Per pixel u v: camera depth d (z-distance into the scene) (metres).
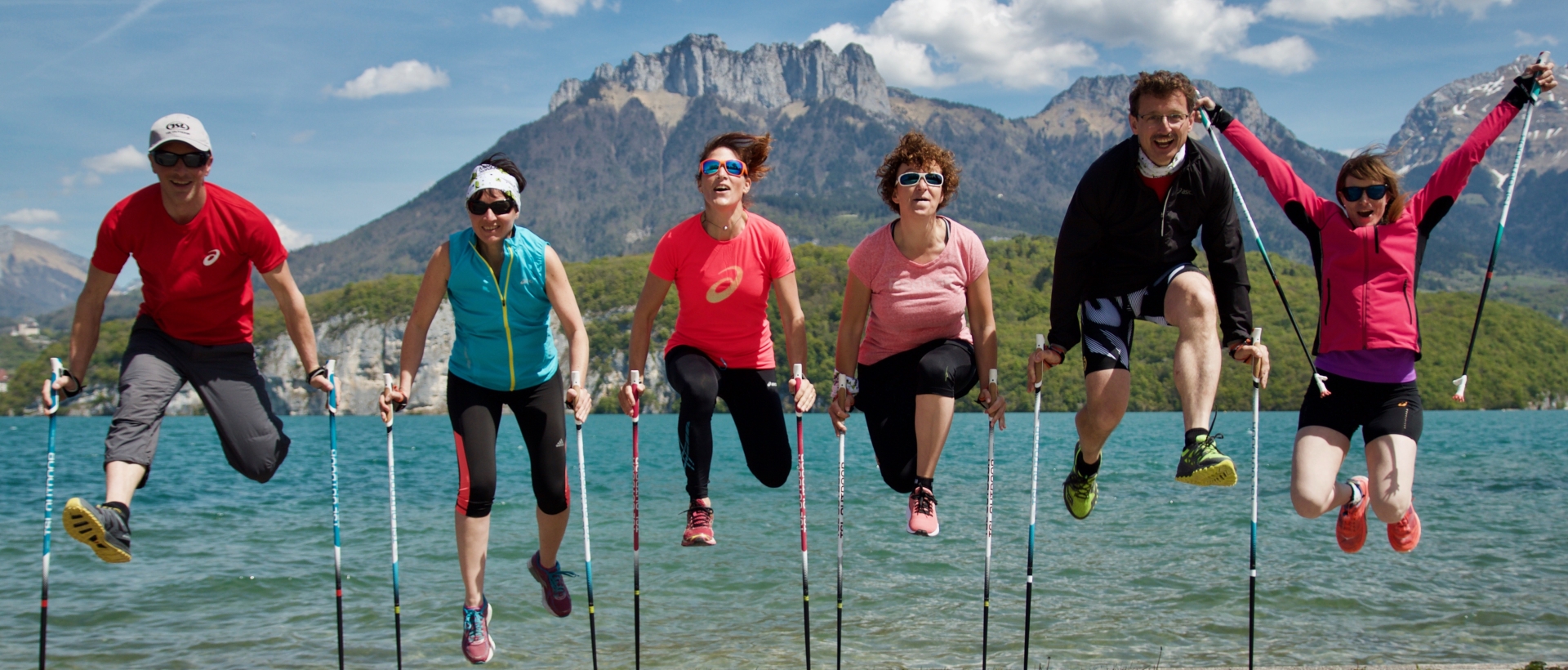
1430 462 35.44
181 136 5.34
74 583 12.30
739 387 6.82
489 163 5.74
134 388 5.63
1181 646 8.98
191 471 32.91
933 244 6.21
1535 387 119.00
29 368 138.25
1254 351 5.44
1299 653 8.67
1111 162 5.49
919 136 6.13
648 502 21.98
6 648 9.27
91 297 5.75
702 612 10.72
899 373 6.52
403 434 79.00
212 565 13.55
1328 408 6.14
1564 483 25.91
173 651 9.18
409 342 5.98
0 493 27.06
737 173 6.22
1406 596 10.90
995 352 6.35
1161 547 14.13
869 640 9.42
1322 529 15.88
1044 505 19.77
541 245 5.95
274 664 8.77
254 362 6.18
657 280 6.56
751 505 20.84
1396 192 5.95
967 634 9.59
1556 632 9.31
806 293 106.31
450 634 9.86
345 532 17.25
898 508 19.53
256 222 5.77
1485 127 6.09
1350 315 6.01
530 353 6.04
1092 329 5.87
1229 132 6.36
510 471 33.56
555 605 6.67
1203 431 5.23
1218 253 5.65
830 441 52.09
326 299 162.50
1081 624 9.83
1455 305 112.81
